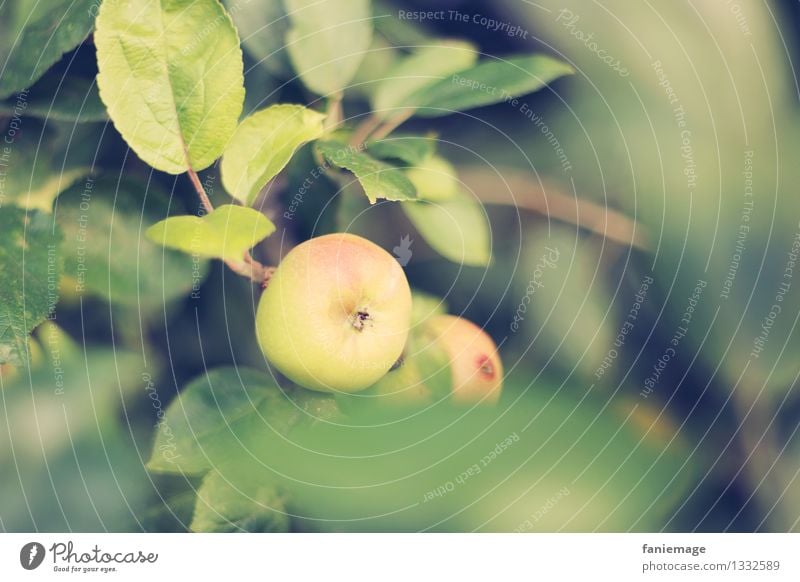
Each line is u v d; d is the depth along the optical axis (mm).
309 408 876
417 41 890
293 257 856
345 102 880
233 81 861
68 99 872
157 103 858
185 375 874
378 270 859
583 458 905
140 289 872
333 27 882
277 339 850
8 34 871
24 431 879
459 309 885
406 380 878
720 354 905
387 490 893
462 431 891
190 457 874
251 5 879
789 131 910
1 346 873
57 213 873
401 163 875
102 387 876
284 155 861
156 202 874
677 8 913
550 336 895
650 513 916
